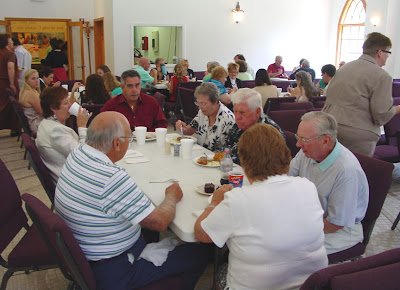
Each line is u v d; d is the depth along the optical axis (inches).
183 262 61.5
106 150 56.5
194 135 113.3
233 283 51.0
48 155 89.5
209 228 49.6
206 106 100.7
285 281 48.7
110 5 309.1
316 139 63.6
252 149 48.6
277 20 361.7
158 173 79.4
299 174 73.5
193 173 79.6
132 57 319.6
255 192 47.8
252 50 359.9
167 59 365.1
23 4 348.2
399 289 34.4
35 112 163.5
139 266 58.2
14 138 217.0
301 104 145.7
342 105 107.1
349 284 34.2
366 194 66.1
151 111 126.6
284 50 371.9
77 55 369.1
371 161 70.5
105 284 55.5
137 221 54.2
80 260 49.7
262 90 192.9
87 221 53.3
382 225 113.0
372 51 102.5
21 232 106.2
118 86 189.2
